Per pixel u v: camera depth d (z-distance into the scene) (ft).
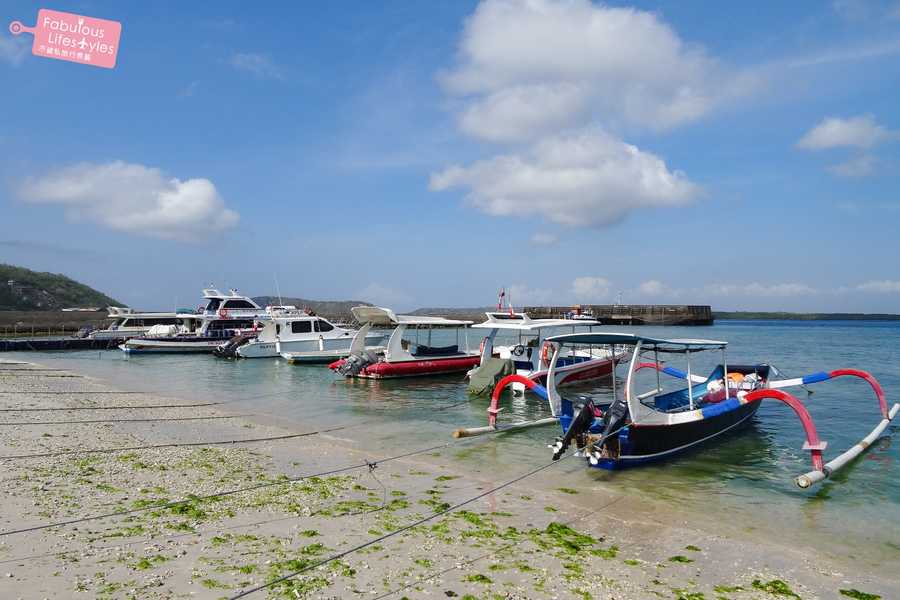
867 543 26.63
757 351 143.95
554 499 32.45
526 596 20.02
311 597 19.15
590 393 73.72
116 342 161.48
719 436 47.09
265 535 24.81
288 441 46.91
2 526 24.48
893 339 201.57
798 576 22.90
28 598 17.99
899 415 57.88
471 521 27.99
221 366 112.78
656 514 30.27
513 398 70.38
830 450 44.47
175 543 23.38
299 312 148.05
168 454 39.83
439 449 44.47
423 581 20.83
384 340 128.26
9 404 60.39
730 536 27.22
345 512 28.53
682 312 343.67
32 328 211.41
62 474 33.19
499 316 84.94
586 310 319.88
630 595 20.56
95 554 21.85
